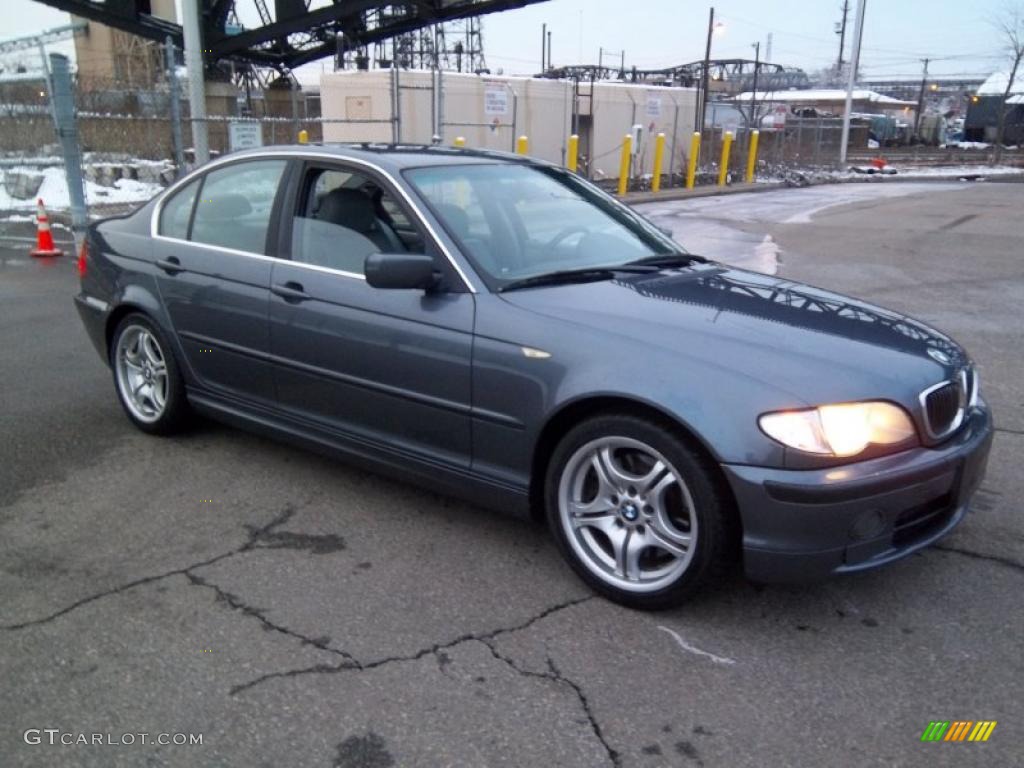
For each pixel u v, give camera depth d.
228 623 3.21
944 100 98.69
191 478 4.50
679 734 2.65
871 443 2.96
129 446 4.93
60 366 6.50
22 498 4.25
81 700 2.78
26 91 14.62
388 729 2.66
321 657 3.01
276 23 19.80
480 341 3.50
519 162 4.59
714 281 3.98
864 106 77.38
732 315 3.45
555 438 3.48
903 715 2.73
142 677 2.89
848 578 3.55
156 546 3.79
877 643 3.12
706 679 2.91
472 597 3.41
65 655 3.01
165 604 3.33
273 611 3.29
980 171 35.00
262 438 5.06
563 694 2.83
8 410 5.50
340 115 19.47
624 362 3.18
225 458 4.77
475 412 3.54
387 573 3.58
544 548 3.81
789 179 28.19
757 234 14.78
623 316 3.37
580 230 4.28
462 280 3.64
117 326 5.09
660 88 26.45
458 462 3.69
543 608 3.33
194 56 13.01
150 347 4.99
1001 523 4.03
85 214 11.51
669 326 3.29
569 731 2.65
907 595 3.43
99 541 3.83
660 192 23.17
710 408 2.98
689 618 3.27
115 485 4.41
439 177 4.08
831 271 10.87
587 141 24.06
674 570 3.20
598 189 4.90
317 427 4.18
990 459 4.79
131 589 3.44
